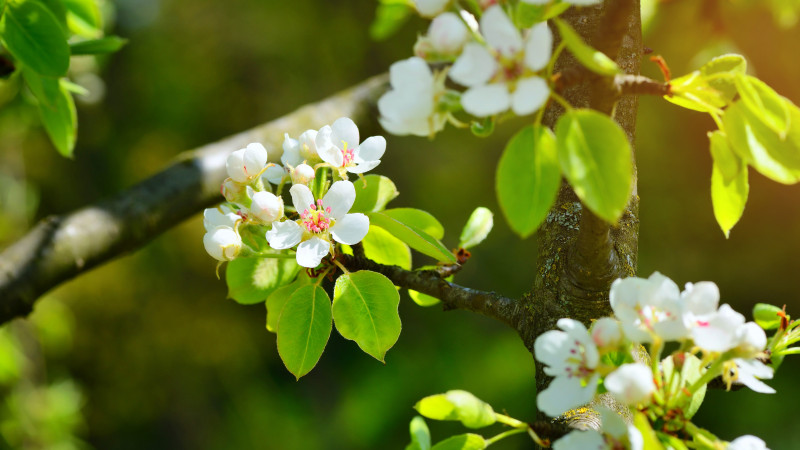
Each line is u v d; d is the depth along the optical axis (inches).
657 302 27.7
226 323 141.3
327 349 136.1
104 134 146.9
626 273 30.3
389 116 27.6
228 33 137.7
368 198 30.6
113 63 146.7
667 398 28.1
